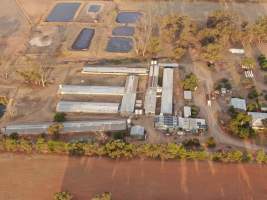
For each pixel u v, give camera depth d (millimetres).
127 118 148000
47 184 123062
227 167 128500
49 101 157375
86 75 170875
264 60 175125
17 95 160500
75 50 186875
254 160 130875
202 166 128875
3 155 133750
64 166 129125
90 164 129875
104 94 159125
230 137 139500
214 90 160500
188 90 159375
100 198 110562
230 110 149375
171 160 130875
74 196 118688
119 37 195375
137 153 131000
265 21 190125
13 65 176500
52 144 132000
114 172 126875
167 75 167125
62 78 169125
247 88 161625
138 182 123438
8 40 193375
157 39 180750
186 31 186500
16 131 142500
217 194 119812
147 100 153875
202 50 180000
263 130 141750
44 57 181875
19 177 125500
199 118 146625
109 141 134375
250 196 119438
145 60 179250
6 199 118375
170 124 142625
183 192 120312
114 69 171000
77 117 149250
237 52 183125
